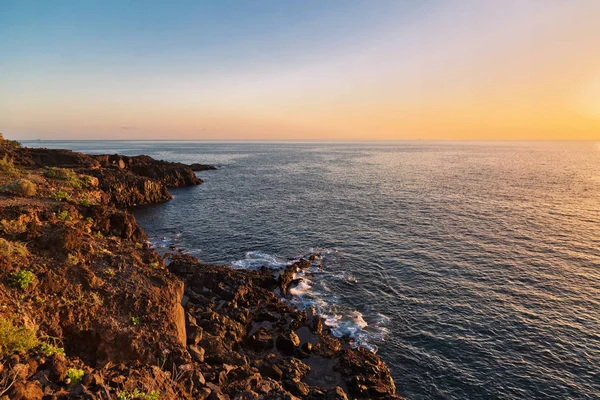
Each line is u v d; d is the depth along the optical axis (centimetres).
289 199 7350
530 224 5206
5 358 1135
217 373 1741
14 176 4300
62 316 1652
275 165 15650
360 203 6831
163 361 1647
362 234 4847
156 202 7256
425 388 2130
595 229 4934
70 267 1884
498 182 9462
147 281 2081
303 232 4975
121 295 1889
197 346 2005
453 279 3447
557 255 3981
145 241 4028
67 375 1139
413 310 2930
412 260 3916
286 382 1997
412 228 5081
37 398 986
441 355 2398
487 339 2550
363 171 12712
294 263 3772
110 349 1645
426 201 6925
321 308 2966
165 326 1839
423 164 15600
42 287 1698
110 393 1129
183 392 1402
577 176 10750
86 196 4403
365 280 3462
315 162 17238
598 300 3020
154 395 1191
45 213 2814
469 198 7181
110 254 2230
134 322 1781
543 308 2916
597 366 2273
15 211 2539
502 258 3925
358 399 1988
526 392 2088
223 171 13138
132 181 7031
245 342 2431
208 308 2694
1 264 1659
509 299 3064
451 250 4191
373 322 2770
